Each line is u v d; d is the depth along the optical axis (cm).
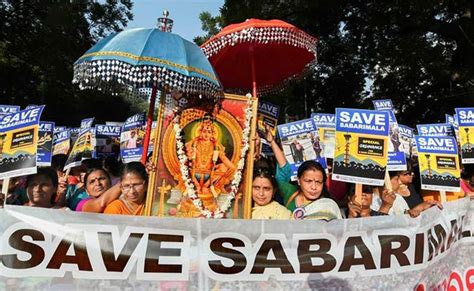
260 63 679
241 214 447
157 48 415
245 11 2008
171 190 443
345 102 2403
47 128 607
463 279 438
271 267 372
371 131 458
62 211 352
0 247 342
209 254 367
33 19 2562
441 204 426
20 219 346
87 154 738
